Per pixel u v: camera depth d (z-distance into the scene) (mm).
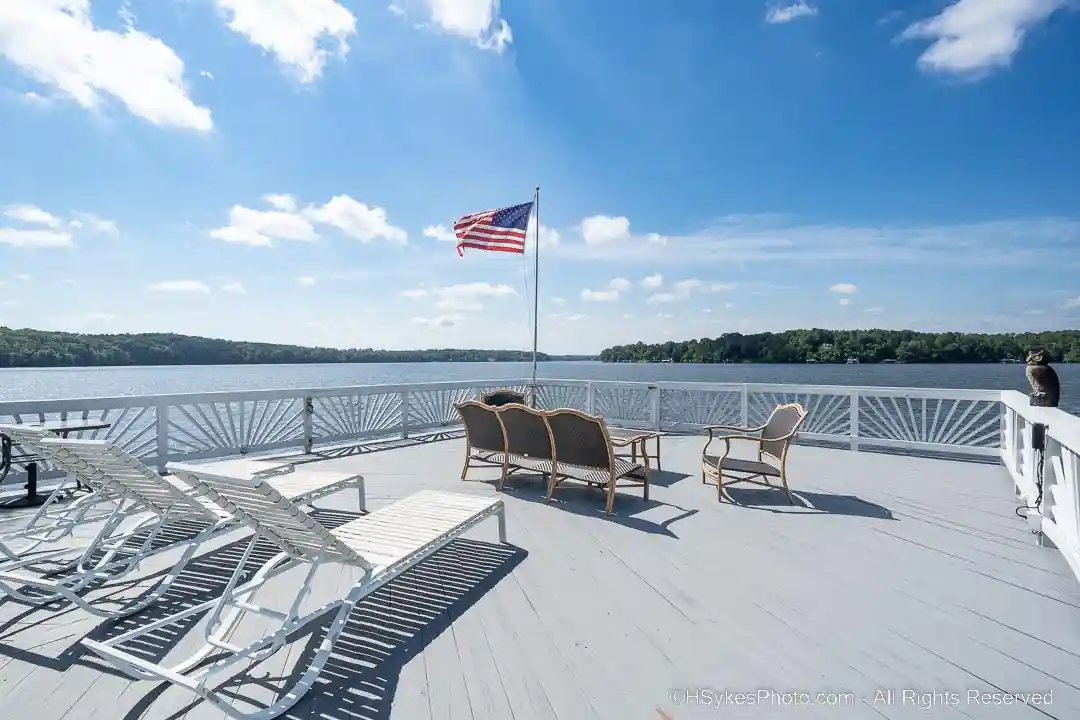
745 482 5039
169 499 2756
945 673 1993
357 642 2227
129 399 5109
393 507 3279
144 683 1931
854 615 2455
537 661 2076
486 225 8273
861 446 6926
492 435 4859
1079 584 2754
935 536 3564
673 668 2025
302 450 6586
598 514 4062
